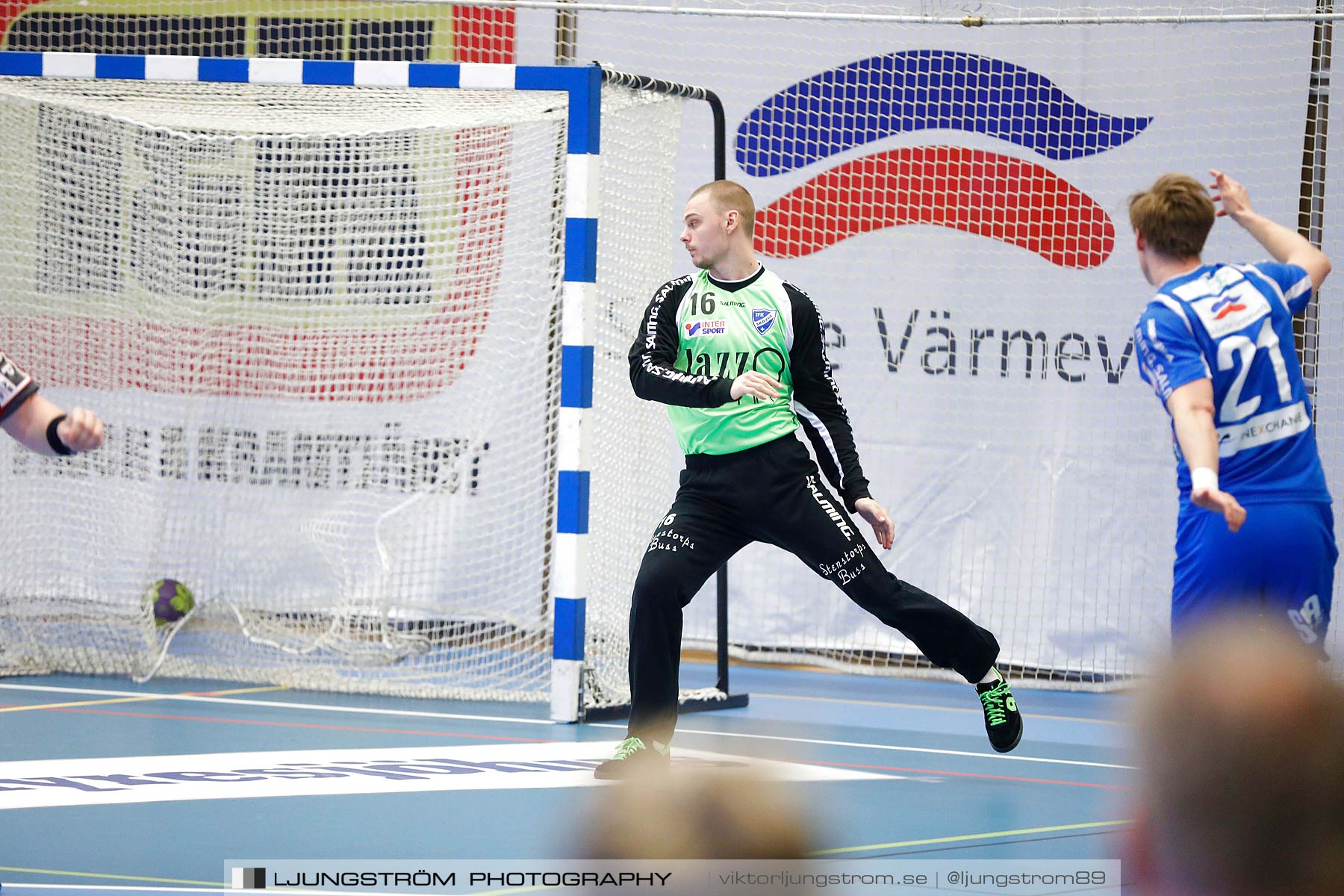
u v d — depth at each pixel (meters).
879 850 13.63
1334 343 27.00
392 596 27.70
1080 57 28.42
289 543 27.88
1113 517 28.12
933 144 29.20
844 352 29.75
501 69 21.70
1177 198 13.27
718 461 16.91
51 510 26.56
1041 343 28.67
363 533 27.73
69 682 25.22
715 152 24.03
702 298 17.16
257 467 27.70
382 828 14.02
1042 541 28.53
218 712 22.17
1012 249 28.83
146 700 23.23
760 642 30.14
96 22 33.28
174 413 27.11
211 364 27.45
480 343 27.02
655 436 24.19
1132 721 3.31
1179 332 12.81
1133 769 3.30
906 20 22.84
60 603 26.53
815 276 29.95
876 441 29.52
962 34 28.98
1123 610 27.97
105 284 26.67
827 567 16.83
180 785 16.19
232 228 26.77
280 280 27.14
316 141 26.48
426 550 27.61
